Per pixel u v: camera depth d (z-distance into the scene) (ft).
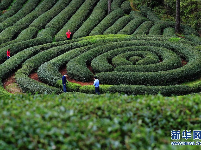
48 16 103.24
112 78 56.39
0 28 95.30
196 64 58.59
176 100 31.78
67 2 116.37
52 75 58.49
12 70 65.87
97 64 62.69
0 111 26.84
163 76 54.95
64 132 23.34
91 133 23.62
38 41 82.79
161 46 73.26
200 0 104.63
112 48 72.84
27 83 54.90
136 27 96.73
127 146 23.18
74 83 55.36
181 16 110.93
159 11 115.44
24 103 30.96
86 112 28.27
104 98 33.35
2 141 21.50
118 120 25.30
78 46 77.41
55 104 30.25
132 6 121.08
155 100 30.76
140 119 27.99
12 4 120.88
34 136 22.82
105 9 110.42
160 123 28.32
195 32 91.50
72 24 97.14
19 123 23.84
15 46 77.36
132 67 59.26
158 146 22.95
